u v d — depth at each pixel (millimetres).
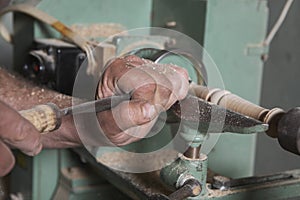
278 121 701
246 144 1183
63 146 909
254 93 1184
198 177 792
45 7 1172
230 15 1108
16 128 608
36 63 1082
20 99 963
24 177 1283
